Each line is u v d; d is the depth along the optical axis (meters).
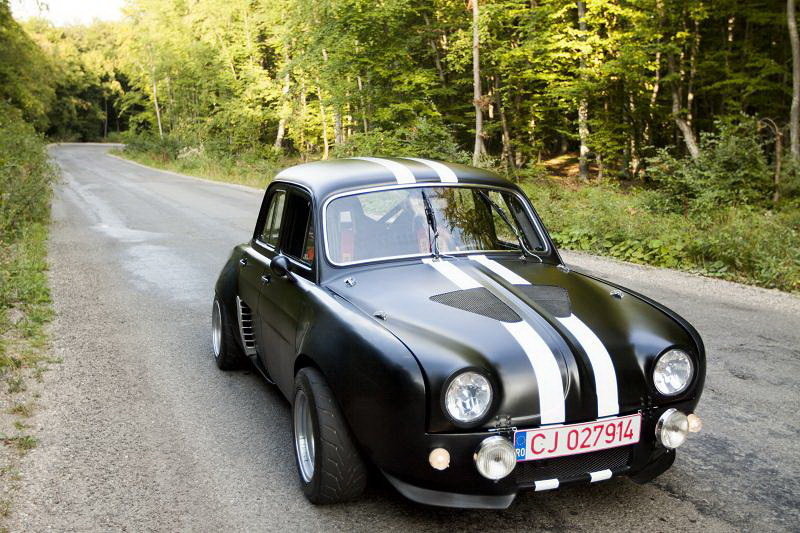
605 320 3.03
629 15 19.97
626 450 2.89
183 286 8.53
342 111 30.45
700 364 2.96
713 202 12.92
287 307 3.67
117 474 3.51
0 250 10.07
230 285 4.97
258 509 3.12
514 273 3.51
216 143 44.91
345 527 2.95
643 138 25.42
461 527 2.94
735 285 8.32
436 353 2.68
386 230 3.67
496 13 22.94
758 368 5.21
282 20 38.59
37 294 7.69
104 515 3.09
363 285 3.34
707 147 14.33
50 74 54.09
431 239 3.69
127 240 12.58
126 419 4.29
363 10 25.92
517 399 2.65
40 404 4.54
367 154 25.14
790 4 16.59
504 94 25.39
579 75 22.92
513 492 2.70
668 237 10.17
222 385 4.95
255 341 4.51
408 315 2.99
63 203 20.27
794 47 16.50
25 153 15.50
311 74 34.06
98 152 71.94
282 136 45.66
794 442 3.88
